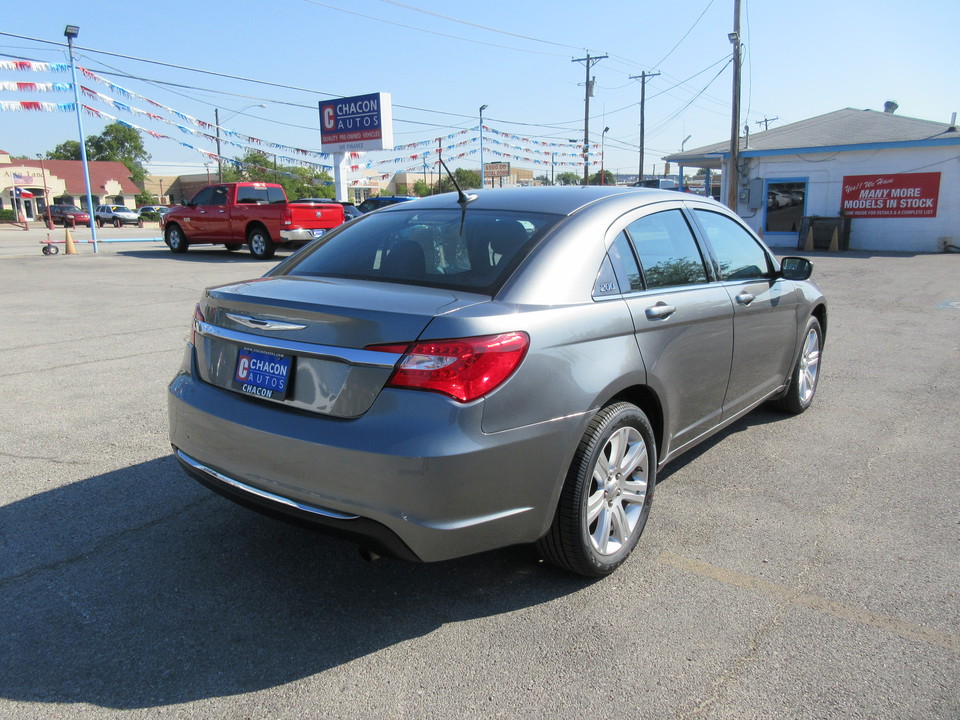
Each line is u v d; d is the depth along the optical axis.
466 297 2.72
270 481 2.67
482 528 2.59
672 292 3.49
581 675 2.50
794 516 3.73
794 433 5.02
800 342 5.07
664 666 2.54
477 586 3.07
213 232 19.23
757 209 24.88
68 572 3.10
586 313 2.91
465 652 2.62
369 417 2.48
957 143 21.30
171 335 8.08
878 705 2.35
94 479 4.06
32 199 62.69
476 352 2.48
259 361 2.78
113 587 3.00
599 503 3.03
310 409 2.61
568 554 2.95
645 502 3.31
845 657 2.59
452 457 2.43
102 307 10.05
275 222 17.78
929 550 3.37
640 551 3.37
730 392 4.12
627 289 3.21
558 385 2.72
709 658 2.59
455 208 3.53
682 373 3.50
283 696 2.38
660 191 3.86
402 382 2.46
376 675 2.49
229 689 2.41
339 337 2.54
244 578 3.10
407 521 2.45
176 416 3.06
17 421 5.02
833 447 4.75
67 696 2.36
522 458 2.62
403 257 3.19
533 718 2.29
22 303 10.37
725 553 3.35
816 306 5.35
